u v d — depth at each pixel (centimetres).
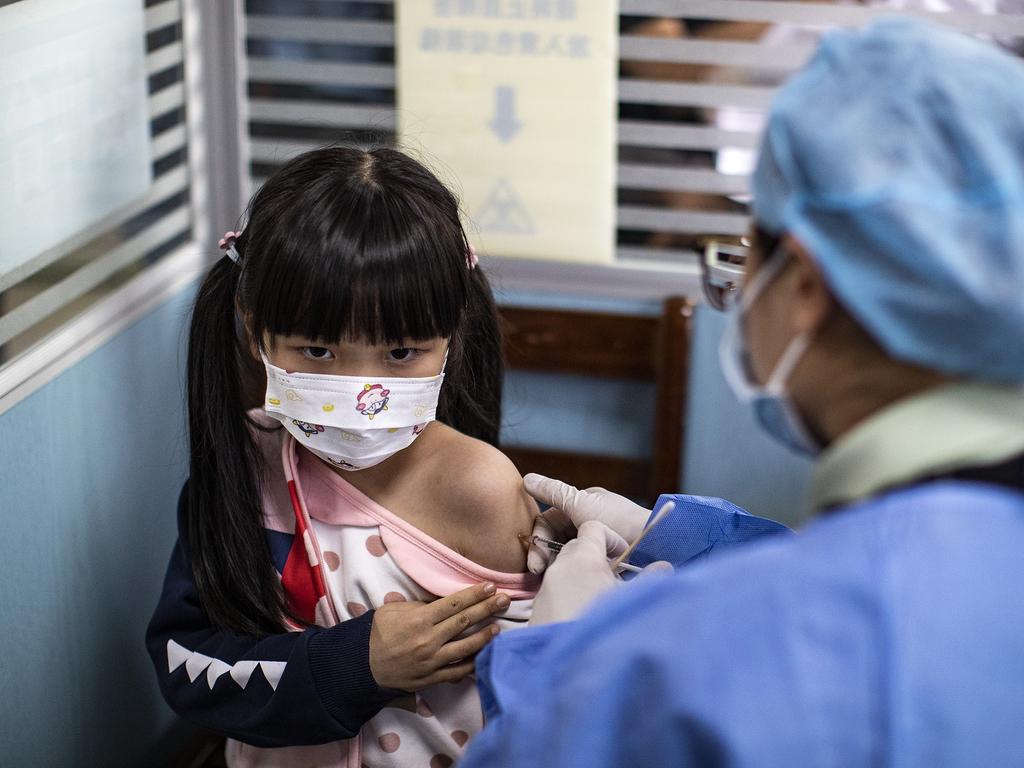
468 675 93
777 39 156
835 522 49
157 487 146
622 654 48
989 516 48
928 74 49
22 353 117
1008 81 49
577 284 170
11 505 113
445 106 163
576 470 171
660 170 165
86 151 127
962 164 47
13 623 115
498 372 111
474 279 105
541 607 84
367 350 86
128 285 138
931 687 44
